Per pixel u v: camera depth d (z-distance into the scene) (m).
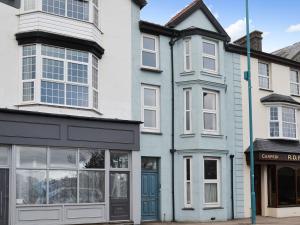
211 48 23.02
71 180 18.02
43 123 17.38
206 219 21.30
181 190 21.53
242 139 24.25
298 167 26.05
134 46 21.11
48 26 17.89
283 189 25.20
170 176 21.61
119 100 20.14
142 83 21.25
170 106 22.08
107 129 19.11
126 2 21.11
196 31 22.12
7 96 17.19
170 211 21.36
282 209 24.55
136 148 19.88
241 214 23.52
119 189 19.33
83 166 18.41
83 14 18.95
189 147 21.56
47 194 17.31
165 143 21.66
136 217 19.42
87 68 18.75
